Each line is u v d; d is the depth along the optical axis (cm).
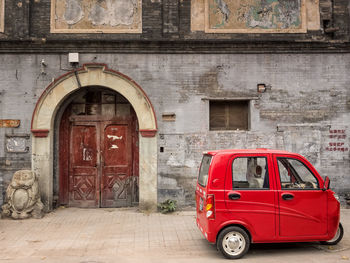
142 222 673
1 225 654
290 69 785
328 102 784
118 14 779
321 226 484
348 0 799
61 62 763
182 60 777
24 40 737
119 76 766
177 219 695
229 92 779
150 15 779
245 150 504
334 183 772
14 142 752
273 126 780
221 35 786
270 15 795
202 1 790
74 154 824
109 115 827
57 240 560
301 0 796
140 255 487
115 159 827
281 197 476
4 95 754
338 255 481
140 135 766
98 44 756
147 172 762
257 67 784
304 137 779
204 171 529
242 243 470
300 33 792
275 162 488
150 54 774
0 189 748
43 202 753
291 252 495
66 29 769
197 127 773
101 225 654
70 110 825
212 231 462
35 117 752
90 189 823
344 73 786
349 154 777
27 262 459
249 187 480
